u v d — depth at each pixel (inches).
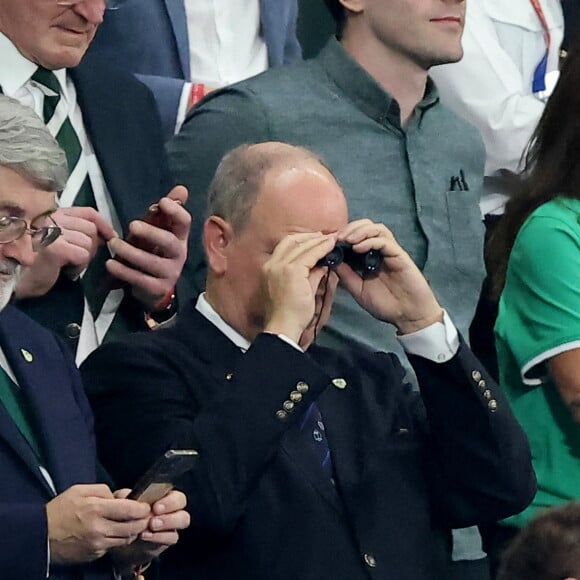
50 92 589.6
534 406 671.8
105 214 597.3
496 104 787.4
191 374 532.7
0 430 473.7
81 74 605.9
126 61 749.3
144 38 749.9
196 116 644.7
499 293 682.2
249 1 784.3
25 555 451.8
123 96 616.1
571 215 666.8
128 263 578.6
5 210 461.1
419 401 578.9
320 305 538.6
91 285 587.2
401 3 637.3
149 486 463.8
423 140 656.4
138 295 585.3
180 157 638.5
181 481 500.7
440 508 565.0
